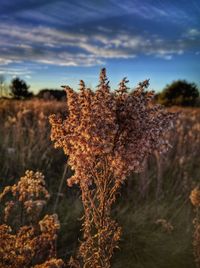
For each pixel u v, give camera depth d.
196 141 8.33
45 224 2.86
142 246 4.42
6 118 9.78
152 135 2.13
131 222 4.81
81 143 2.14
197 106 27.05
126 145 2.15
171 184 6.36
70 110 2.21
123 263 4.14
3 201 4.81
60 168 6.73
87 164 2.25
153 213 5.25
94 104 2.13
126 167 2.17
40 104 12.06
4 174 6.07
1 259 2.51
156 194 5.83
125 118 2.14
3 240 2.53
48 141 7.47
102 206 2.36
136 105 2.12
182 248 4.49
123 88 2.15
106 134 2.10
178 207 5.69
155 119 2.17
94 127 2.09
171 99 28.14
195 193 4.03
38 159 6.74
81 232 4.51
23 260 2.56
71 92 2.20
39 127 7.71
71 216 4.73
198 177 7.00
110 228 2.48
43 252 3.24
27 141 7.15
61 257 3.98
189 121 11.95
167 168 7.12
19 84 20.64
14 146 6.91
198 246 3.97
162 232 4.77
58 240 4.35
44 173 6.33
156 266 4.18
